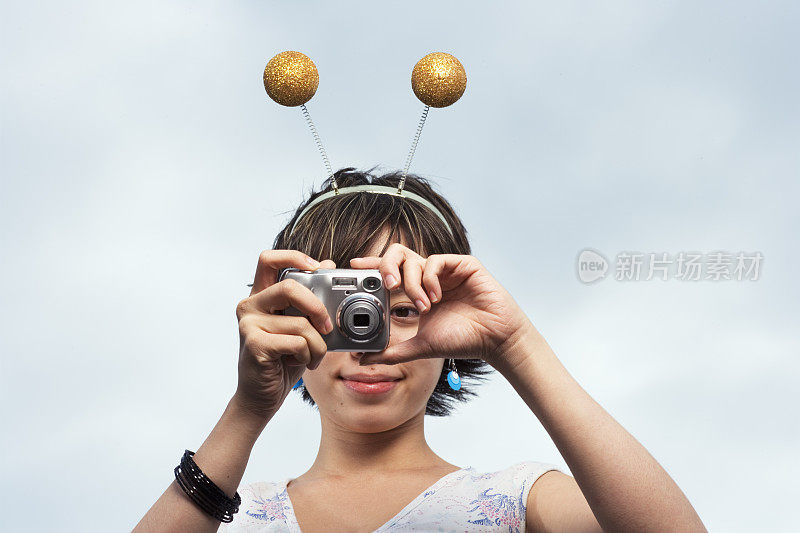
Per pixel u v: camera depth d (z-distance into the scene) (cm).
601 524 147
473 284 152
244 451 157
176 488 157
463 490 183
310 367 151
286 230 217
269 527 182
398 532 177
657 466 147
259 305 151
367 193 201
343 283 154
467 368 217
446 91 189
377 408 180
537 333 154
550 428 149
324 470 193
